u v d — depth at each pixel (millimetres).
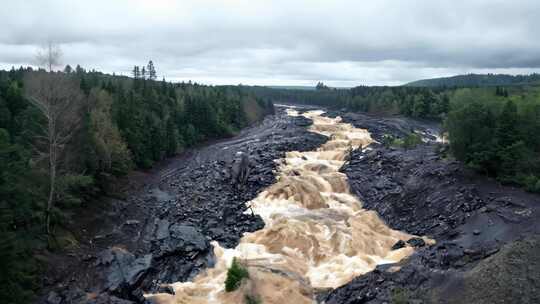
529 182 48594
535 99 62031
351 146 86812
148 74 150375
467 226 44938
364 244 44594
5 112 59031
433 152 70625
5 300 28641
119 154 61656
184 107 112688
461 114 56125
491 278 30172
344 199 60156
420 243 44875
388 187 60719
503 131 52719
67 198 44844
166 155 87938
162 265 40969
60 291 34906
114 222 50969
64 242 42031
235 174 66500
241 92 196000
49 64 40281
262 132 123438
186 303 34656
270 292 35062
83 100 54500
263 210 56312
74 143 48594
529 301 27547
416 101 152625
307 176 65875
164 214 54375
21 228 36625
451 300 29922
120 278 37188
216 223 51375
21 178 34906
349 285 35406
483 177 53844
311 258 42938
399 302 30516
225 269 40969
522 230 39500
